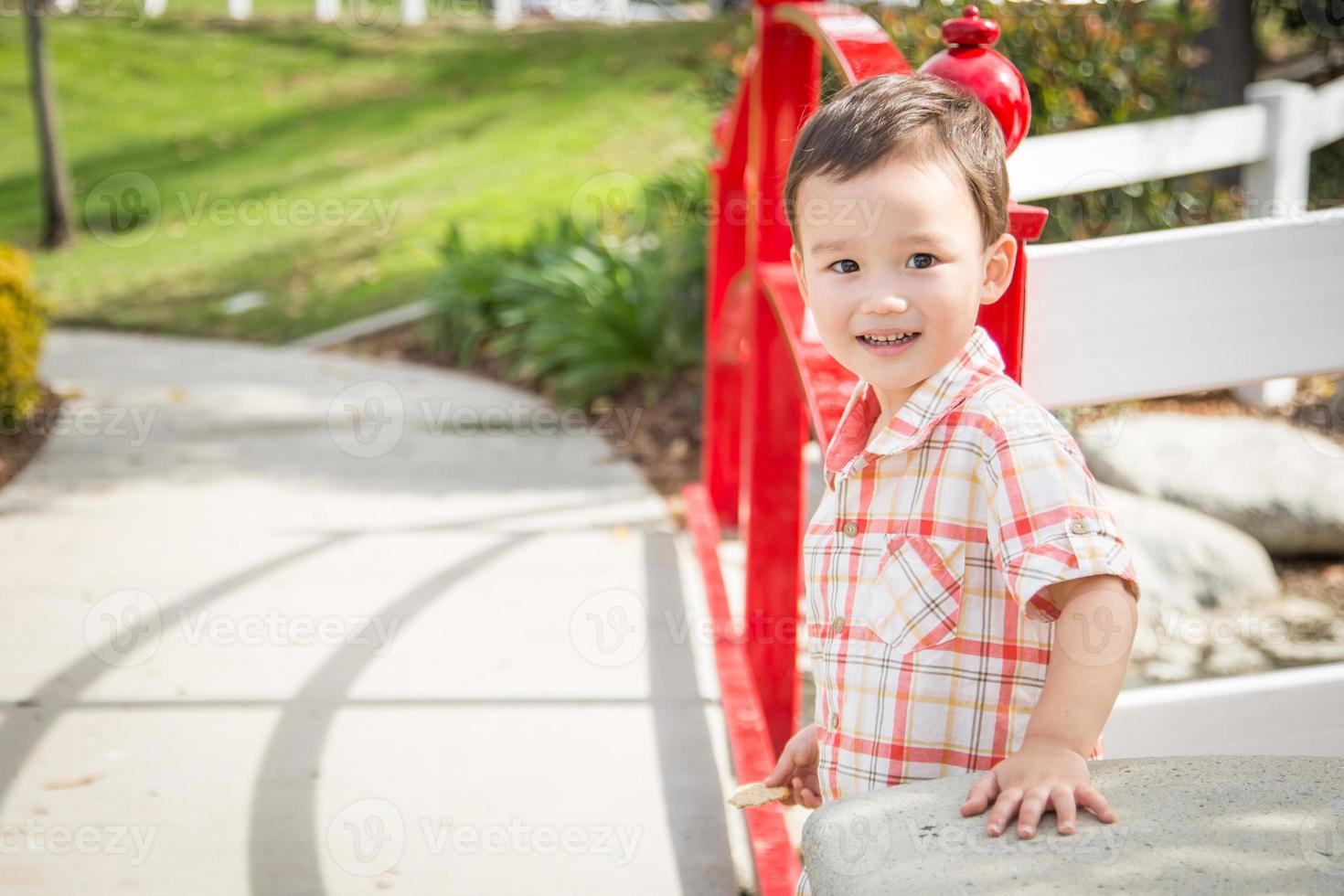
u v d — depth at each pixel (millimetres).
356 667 3021
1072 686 1062
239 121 13898
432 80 14273
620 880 2086
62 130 14055
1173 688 1821
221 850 2174
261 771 2492
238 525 4207
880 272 1177
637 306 5996
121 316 8930
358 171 11922
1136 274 1538
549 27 15695
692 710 2797
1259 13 7449
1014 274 1377
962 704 1201
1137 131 4379
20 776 2453
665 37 14578
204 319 8734
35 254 10945
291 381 6754
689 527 3832
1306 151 4703
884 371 1205
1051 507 1114
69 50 16016
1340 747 1827
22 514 4289
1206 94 5137
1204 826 926
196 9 18141
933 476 1216
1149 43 4668
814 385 1634
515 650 3139
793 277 2090
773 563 2412
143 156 13172
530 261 7512
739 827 2273
